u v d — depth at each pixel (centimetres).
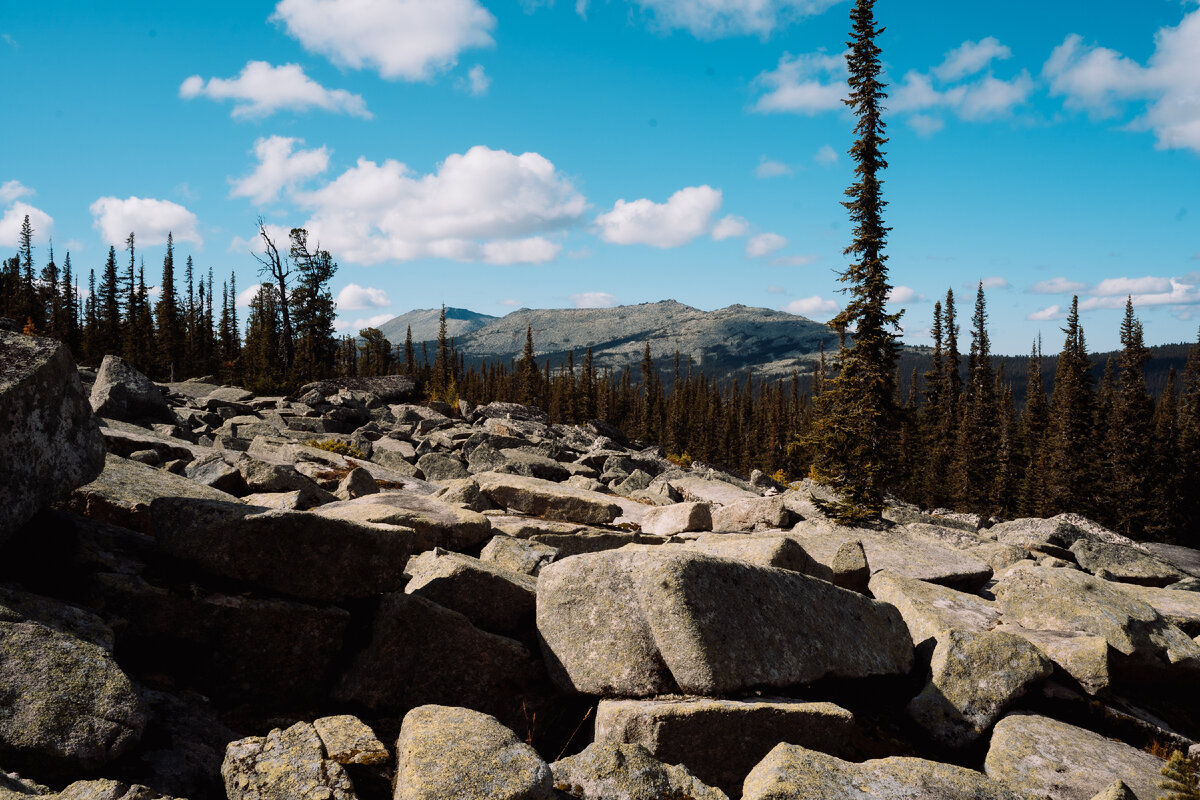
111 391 2466
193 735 544
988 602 1101
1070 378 6675
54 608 548
